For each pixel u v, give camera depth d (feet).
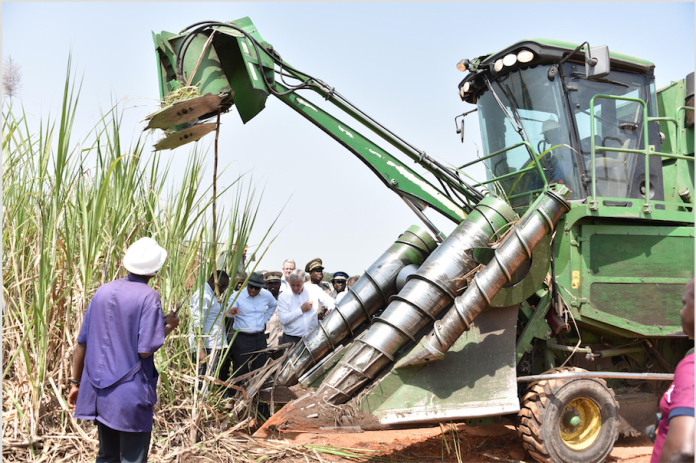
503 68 17.57
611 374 13.74
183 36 14.69
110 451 9.89
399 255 18.34
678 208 18.03
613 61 17.21
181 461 11.89
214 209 13.46
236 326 17.58
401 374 13.91
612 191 16.88
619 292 16.14
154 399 10.14
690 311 5.35
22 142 12.87
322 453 13.80
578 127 16.80
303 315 20.31
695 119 16.94
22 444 10.50
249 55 14.93
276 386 15.85
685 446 4.75
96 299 10.08
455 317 13.73
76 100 11.69
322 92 16.47
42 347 11.05
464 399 13.78
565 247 15.84
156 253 10.62
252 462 12.53
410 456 14.97
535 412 14.12
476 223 15.33
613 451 16.39
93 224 11.37
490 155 17.94
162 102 12.80
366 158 16.97
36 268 11.67
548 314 15.90
